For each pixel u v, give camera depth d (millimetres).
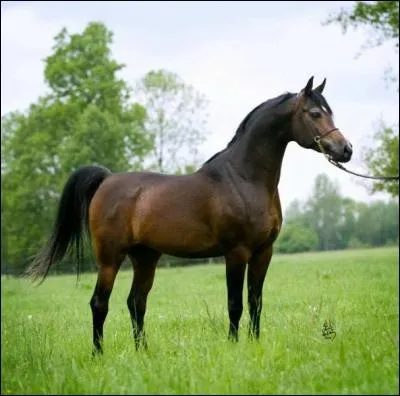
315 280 25312
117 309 18609
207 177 10398
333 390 7230
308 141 10117
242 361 8078
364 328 10625
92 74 60031
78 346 10781
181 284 28781
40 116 60344
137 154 61219
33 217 61312
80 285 33500
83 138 56750
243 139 10344
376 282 22672
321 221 141125
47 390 7707
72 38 61031
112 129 56844
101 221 10805
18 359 9383
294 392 7207
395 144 35469
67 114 58562
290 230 119500
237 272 10117
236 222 10016
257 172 10180
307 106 10109
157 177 10852
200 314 14750
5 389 7957
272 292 21359
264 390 7309
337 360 8242
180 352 9164
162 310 17625
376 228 138125
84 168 11430
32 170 60219
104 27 61969
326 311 13984
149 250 11102
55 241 11391
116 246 10750
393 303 15555
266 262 10375
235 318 10109
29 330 11844
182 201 10344
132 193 10742
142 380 7723
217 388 7281
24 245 61250
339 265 37438
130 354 9727
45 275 11375
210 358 8297
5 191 63906
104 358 9586
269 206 10164
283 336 9523
